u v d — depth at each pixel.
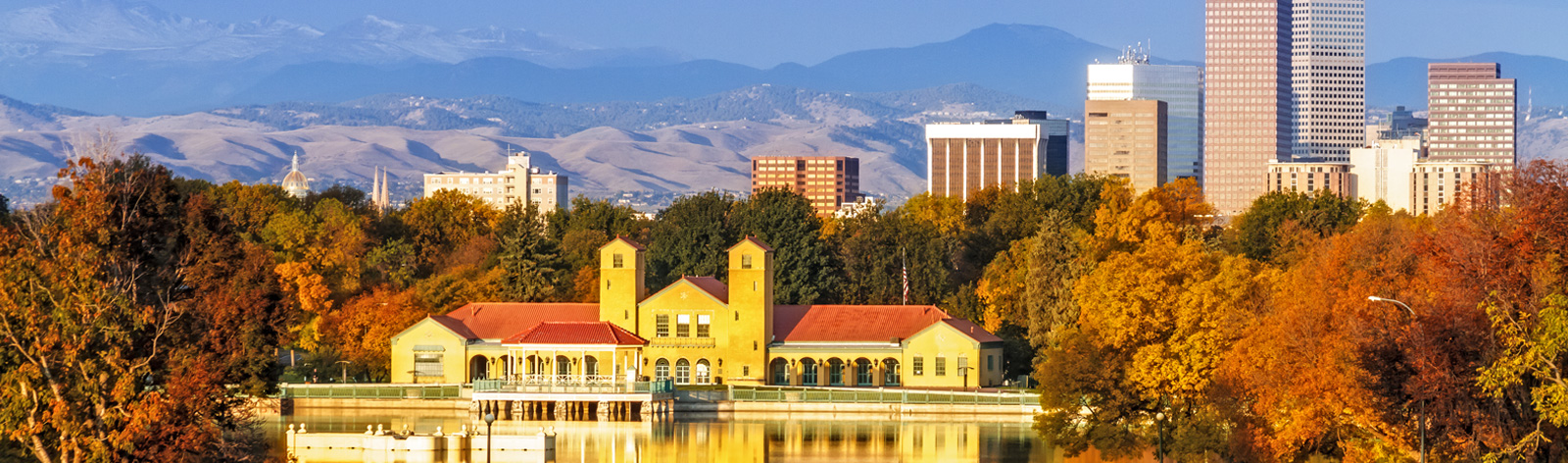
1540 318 171.00
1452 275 190.25
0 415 185.38
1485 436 186.00
